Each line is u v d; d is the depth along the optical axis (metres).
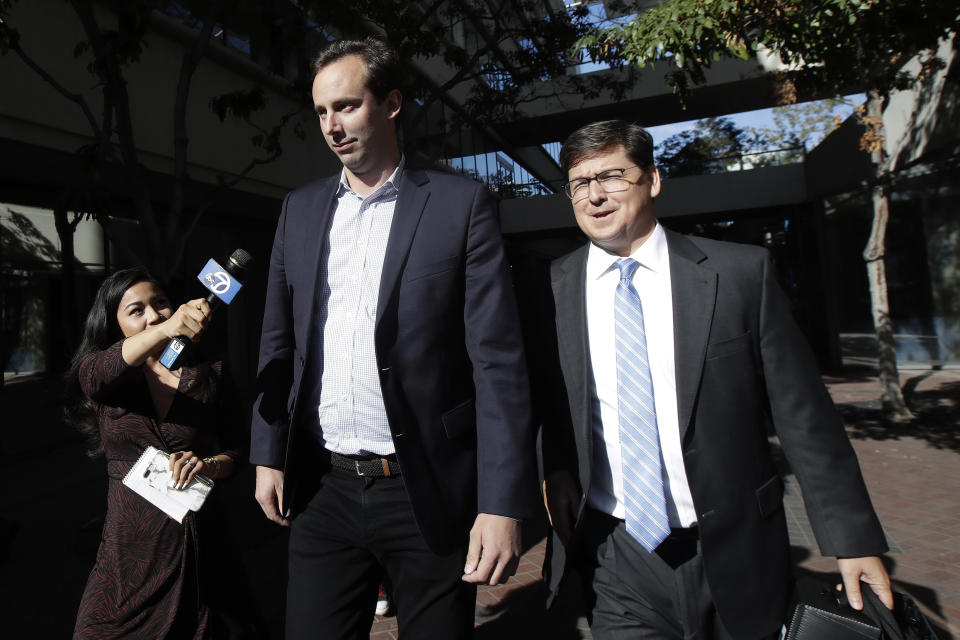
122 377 1.97
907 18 4.62
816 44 5.04
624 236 1.65
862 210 12.82
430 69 14.33
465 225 1.56
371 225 1.66
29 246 8.15
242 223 11.77
